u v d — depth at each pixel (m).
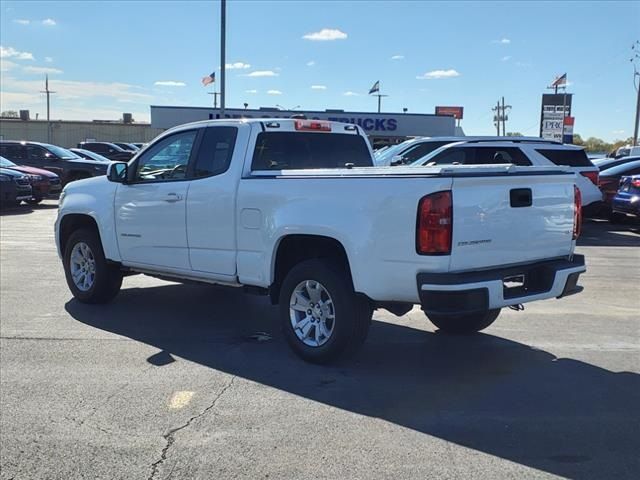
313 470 3.65
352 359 5.63
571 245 5.63
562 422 4.31
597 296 8.28
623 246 12.88
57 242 7.87
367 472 3.63
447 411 4.49
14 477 3.58
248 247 5.82
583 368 5.43
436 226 4.61
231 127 6.17
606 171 16.73
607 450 3.90
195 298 8.09
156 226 6.65
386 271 4.86
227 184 5.96
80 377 5.15
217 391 4.86
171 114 44.47
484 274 4.80
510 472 3.63
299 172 5.46
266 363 5.54
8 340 6.15
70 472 3.64
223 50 23.41
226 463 3.74
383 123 46.59
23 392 4.82
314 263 5.40
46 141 75.81
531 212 5.17
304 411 4.49
